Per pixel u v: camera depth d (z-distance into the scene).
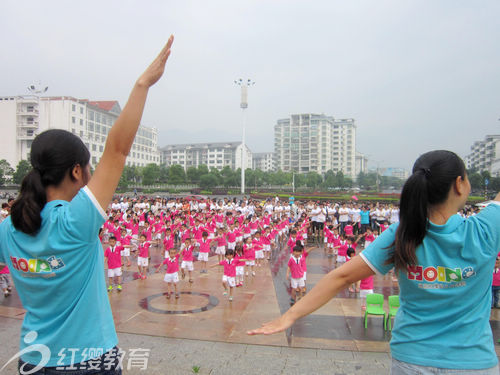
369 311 6.82
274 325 1.82
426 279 1.69
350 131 126.12
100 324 1.81
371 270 1.84
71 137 1.84
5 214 11.99
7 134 59.56
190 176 70.81
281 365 5.20
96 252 1.82
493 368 1.66
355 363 5.29
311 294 1.85
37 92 59.81
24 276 1.72
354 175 126.69
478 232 1.67
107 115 70.50
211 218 17.22
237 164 118.44
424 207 1.69
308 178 90.00
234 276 8.70
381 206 19.88
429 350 1.68
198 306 8.12
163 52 1.79
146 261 10.70
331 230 16.14
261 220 18.66
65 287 1.69
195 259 14.23
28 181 1.72
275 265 13.13
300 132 122.44
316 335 6.44
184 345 5.91
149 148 91.62
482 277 1.67
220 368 5.09
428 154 1.84
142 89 1.74
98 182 1.67
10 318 7.07
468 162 121.62
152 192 63.41
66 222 1.63
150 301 8.48
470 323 1.66
